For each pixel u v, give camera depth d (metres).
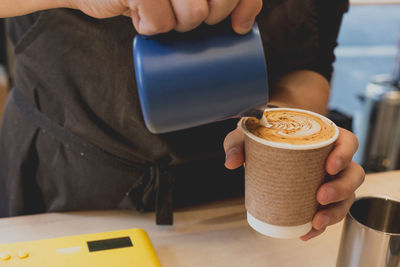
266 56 0.90
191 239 0.76
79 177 0.84
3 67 2.14
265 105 0.53
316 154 0.52
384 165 2.29
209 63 0.48
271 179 0.55
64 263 0.63
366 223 0.68
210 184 0.87
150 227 0.80
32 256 0.64
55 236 0.76
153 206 0.84
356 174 0.62
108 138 0.80
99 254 0.66
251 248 0.74
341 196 0.59
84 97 0.80
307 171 0.53
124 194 0.84
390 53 4.83
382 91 2.35
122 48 0.74
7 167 0.95
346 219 0.62
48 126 0.84
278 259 0.71
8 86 2.11
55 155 0.85
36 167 0.89
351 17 5.23
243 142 0.63
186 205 0.87
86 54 0.76
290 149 0.51
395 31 5.11
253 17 0.49
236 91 0.50
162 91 0.47
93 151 0.82
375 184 0.94
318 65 0.98
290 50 0.91
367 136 2.43
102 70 0.77
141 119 0.79
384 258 0.59
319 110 0.84
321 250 0.74
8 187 0.94
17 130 0.88
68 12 0.74
